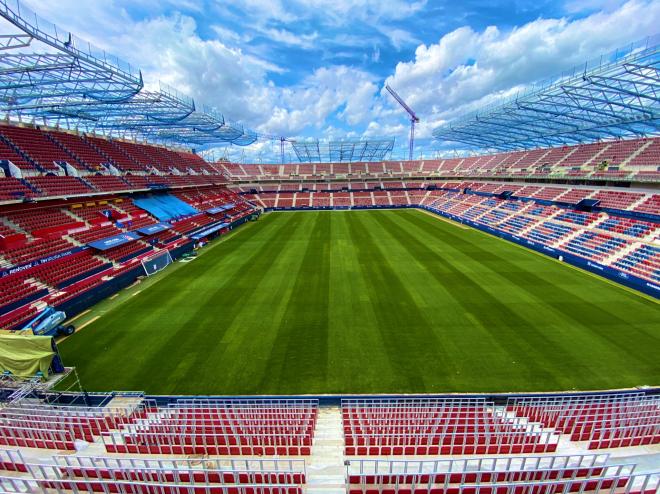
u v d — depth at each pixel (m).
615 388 13.77
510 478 7.86
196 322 19.70
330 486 8.27
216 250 37.12
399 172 91.12
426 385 14.08
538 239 37.19
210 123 50.28
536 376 14.53
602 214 37.12
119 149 47.22
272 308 21.45
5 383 13.55
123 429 11.19
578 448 9.84
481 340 17.34
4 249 22.88
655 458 9.27
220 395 13.59
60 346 17.30
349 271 28.58
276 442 10.45
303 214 67.06
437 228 49.50
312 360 15.84
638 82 26.41
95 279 24.84
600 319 19.48
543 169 54.69
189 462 8.91
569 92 32.66
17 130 33.50
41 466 7.74
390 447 9.59
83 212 32.44
